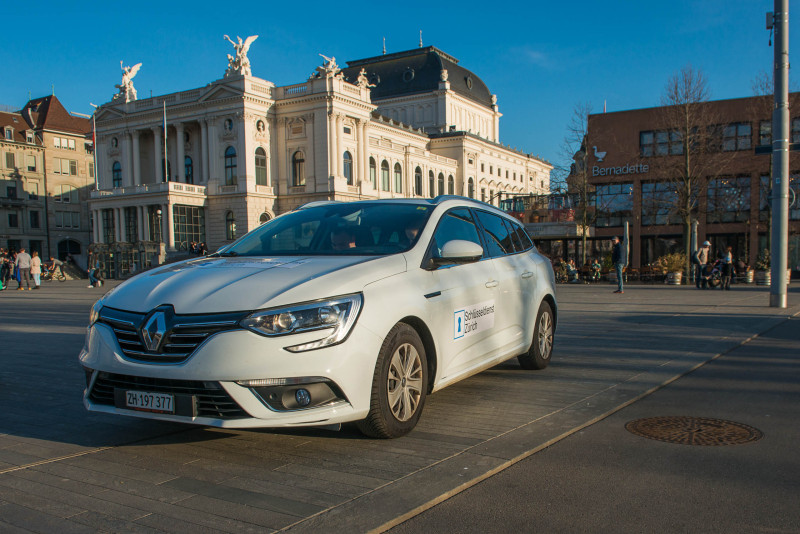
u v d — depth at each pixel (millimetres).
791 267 32969
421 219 4820
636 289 22422
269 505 3006
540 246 39188
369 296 3816
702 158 29531
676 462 3604
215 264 4336
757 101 31500
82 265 61531
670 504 3008
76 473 3508
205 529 2762
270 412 3447
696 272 23328
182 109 59125
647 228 35500
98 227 59031
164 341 3566
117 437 4211
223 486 3270
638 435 4133
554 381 5824
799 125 31000
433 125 88000
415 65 91250
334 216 5133
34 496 3176
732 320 10742
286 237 4969
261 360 3418
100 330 3857
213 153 57344
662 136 34438
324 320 3564
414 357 4125
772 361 6883
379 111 92438
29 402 5277
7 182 70188
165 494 3172
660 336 8773
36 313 14273
